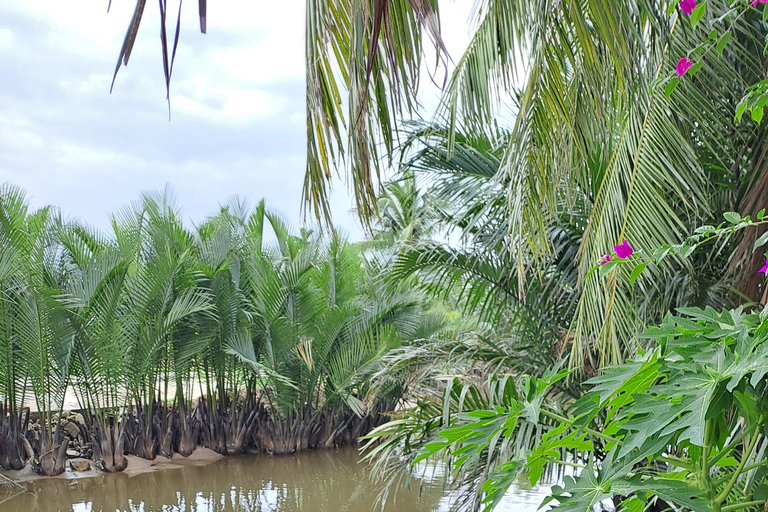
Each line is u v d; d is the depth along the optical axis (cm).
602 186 337
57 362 972
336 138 201
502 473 146
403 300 1212
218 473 1013
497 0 249
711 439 130
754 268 304
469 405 388
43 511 790
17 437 979
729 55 325
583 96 280
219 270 1113
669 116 301
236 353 1108
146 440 1064
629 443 114
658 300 396
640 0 240
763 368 105
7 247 905
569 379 464
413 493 839
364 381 1148
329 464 1091
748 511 142
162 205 1121
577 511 117
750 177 335
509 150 271
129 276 1050
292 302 1173
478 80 272
